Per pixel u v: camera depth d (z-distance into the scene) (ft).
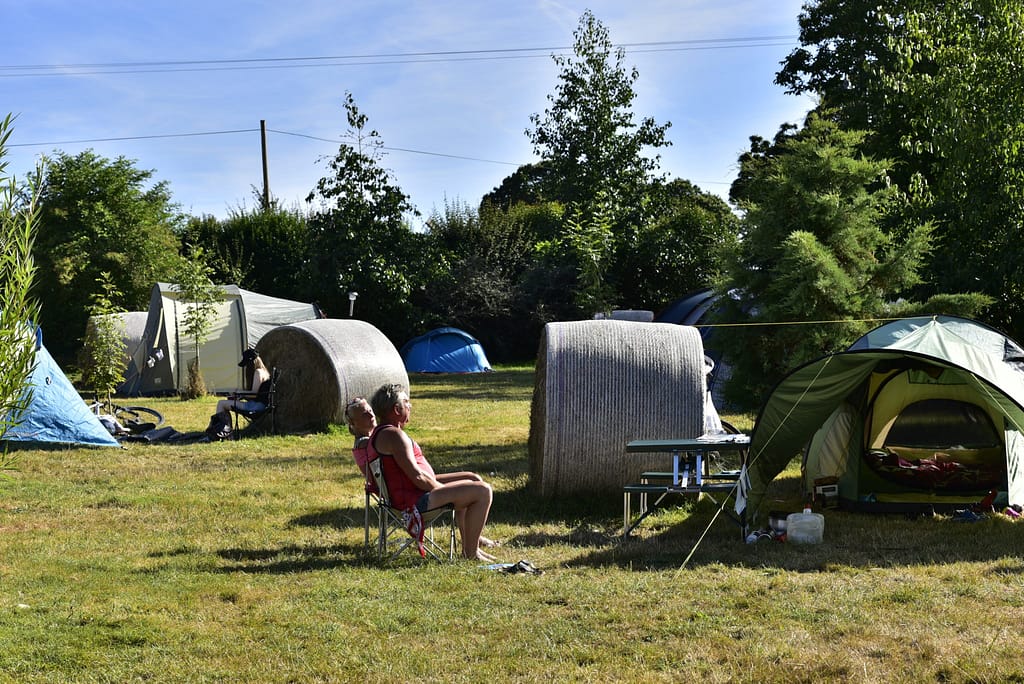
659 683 14.44
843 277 39.19
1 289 13.07
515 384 77.05
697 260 102.27
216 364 69.77
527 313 103.91
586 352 28.73
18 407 13.28
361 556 22.71
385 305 100.22
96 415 44.50
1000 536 24.04
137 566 21.86
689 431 28.53
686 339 29.50
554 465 28.55
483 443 43.29
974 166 47.88
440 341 92.84
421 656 15.67
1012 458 27.48
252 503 29.55
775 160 45.32
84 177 91.50
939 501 27.94
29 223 13.28
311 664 15.44
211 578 20.62
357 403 23.67
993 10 47.75
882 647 15.69
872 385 28.89
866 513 28.17
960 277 48.67
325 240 98.48
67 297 90.33
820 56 91.61
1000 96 47.16
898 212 50.80
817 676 14.55
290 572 21.18
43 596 19.24
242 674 15.06
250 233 108.47
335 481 33.37
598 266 95.76
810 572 20.94
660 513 28.30
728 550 23.22
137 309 93.50
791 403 26.08
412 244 101.19
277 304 74.84
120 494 30.76
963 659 14.97
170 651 16.03
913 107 53.67
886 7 75.82
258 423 47.32
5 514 27.89
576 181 112.98
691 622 17.15
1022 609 17.66
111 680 14.80
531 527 26.32
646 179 113.91
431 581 20.12
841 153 42.78
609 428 28.40
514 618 17.51
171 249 98.07
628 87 113.70
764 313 40.60
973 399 28.84
